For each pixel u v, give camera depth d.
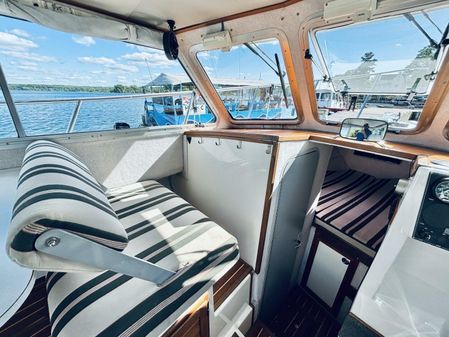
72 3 1.33
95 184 0.99
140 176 1.96
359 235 1.81
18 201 0.59
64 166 0.92
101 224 0.60
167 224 1.29
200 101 2.35
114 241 0.63
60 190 0.64
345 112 1.80
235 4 1.36
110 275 0.92
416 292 0.77
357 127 1.44
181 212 1.42
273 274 1.81
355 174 2.99
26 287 0.55
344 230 1.89
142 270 0.73
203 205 2.07
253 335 1.72
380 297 0.86
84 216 0.57
